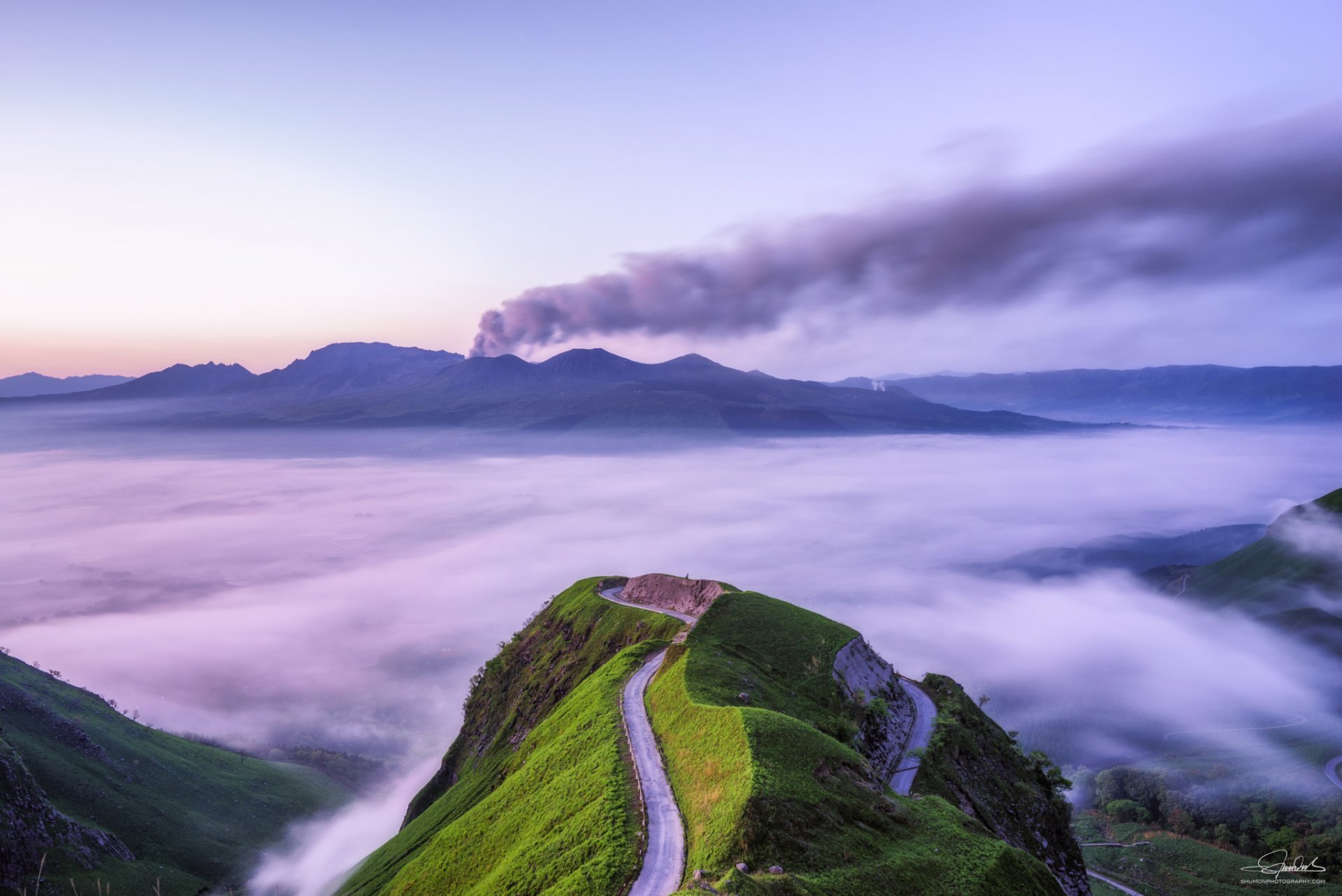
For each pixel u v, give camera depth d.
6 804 167.50
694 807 60.59
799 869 50.34
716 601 126.94
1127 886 195.00
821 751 67.06
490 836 78.69
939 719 107.00
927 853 56.25
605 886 51.47
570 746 84.50
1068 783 111.50
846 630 122.19
